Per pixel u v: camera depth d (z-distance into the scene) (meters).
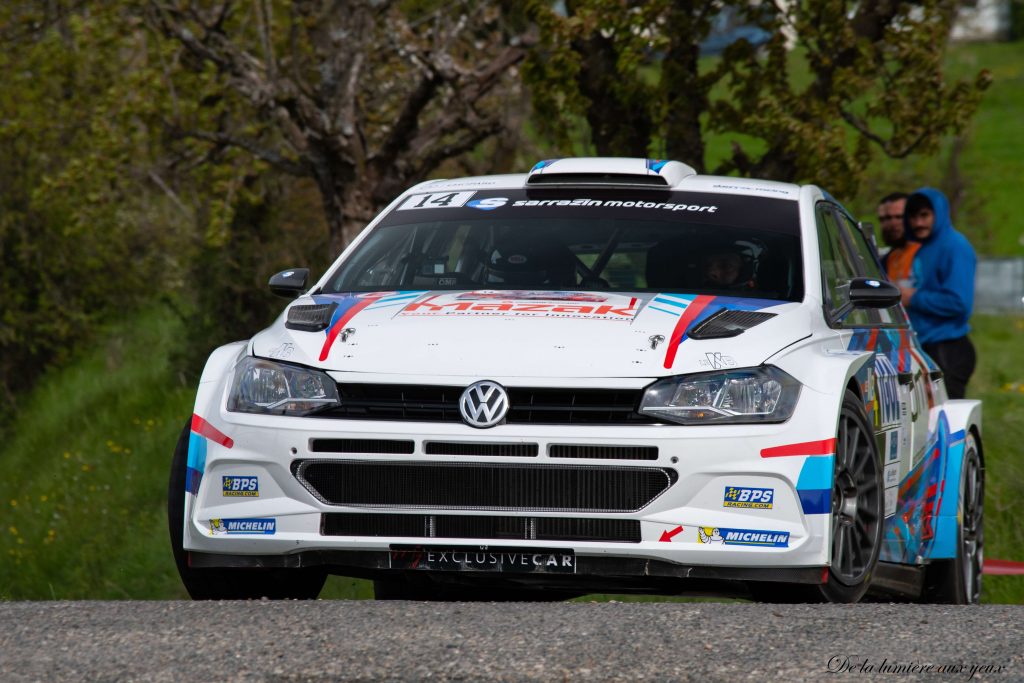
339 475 18.52
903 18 48.09
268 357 19.45
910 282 36.50
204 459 19.19
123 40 65.00
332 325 19.75
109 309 88.19
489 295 20.66
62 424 72.19
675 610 16.88
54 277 84.62
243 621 16.30
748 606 17.23
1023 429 42.25
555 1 49.25
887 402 22.31
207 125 66.50
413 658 14.42
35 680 13.96
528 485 18.08
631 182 23.92
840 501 19.38
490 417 18.08
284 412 18.81
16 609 17.83
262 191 71.31
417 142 56.84
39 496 60.88
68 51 74.62
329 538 18.44
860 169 47.38
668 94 47.94
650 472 17.97
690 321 19.27
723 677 13.74
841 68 46.84
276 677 13.85
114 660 14.61
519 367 18.38
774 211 23.19
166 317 86.56
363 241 23.64
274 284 23.56
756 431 18.11
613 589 19.77
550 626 15.82
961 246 35.84
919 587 24.88
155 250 87.62
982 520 28.17
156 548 50.38
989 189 132.88
